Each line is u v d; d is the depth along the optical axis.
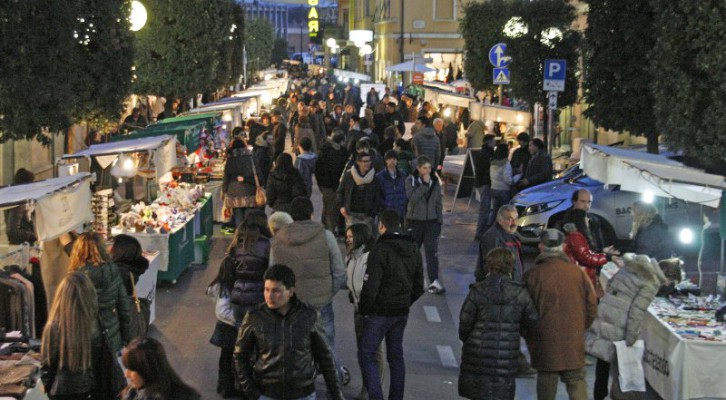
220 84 35.25
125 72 16.23
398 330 9.02
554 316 8.27
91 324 7.39
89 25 14.95
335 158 16.97
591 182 16.44
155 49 28.53
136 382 5.50
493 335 7.91
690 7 11.66
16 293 8.94
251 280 9.20
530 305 8.00
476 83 31.59
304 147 18.30
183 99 30.47
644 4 15.34
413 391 9.86
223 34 30.28
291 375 6.55
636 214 10.84
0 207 9.09
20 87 12.20
